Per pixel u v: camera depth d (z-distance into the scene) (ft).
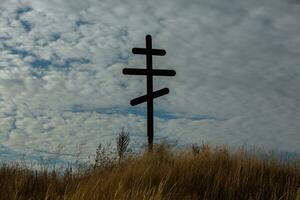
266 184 26.27
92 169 29.68
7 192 21.99
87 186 21.48
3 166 26.48
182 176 25.43
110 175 24.97
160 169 26.96
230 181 25.75
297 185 26.32
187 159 29.91
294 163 30.48
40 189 23.79
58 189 23.84
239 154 31.45
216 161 30.19
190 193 23.61
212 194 24.13
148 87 40.27
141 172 25.30
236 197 24.17
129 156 32.09
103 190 21.08
